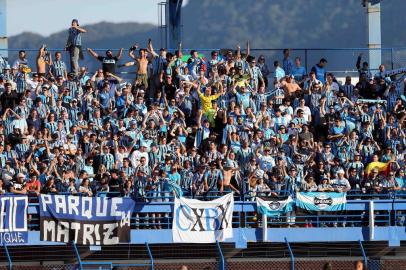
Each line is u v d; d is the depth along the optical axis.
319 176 75.81
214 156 75.88
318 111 84.00
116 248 73.94
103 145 75.38
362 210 74.00
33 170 72.69
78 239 70.19
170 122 80.69
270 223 73.12
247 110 81.44
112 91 83.81
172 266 73.75
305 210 73.69
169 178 73.06
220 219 72.00
